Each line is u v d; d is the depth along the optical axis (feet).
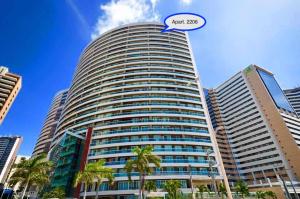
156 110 199.52
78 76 290.15
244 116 346.54
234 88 385.29
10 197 144.05
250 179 303.48
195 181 163.73
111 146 174.29
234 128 357.41
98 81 241.76
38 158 103.04
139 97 210.18
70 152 178.60
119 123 189.98
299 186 221.25
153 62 247.50
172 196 126.82
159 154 168.35
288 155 271.28
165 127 187.42
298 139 289.33
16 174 97.04
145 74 234.38
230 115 374.22
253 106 337.31
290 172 258.57
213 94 426.51
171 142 176.65
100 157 169.89
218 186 165.78
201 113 209.46
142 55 259.60
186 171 163.94
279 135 290.56
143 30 298.56
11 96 286.87
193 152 174.40
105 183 158.20
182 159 169.58
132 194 148.05
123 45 278.46
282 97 344.28
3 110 265.95
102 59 275.18
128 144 173.47
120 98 212.43
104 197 155.22
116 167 161.89
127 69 240.73
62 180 165.48
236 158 335.47
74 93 264.72
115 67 251.19
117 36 299.17
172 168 165.07
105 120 196.13
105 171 118.32
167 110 201.46
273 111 310.45
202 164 169.17
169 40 283.18
